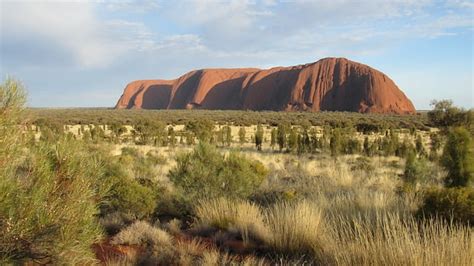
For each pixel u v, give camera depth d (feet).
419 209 20.08
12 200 10.11
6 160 10.40
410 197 25.88
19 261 10.38
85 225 11.65
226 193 29.55
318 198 28.27
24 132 11.08
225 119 299.38
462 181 27.27
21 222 10.14
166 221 27.35
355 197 26.35
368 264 13.17
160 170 53.42
